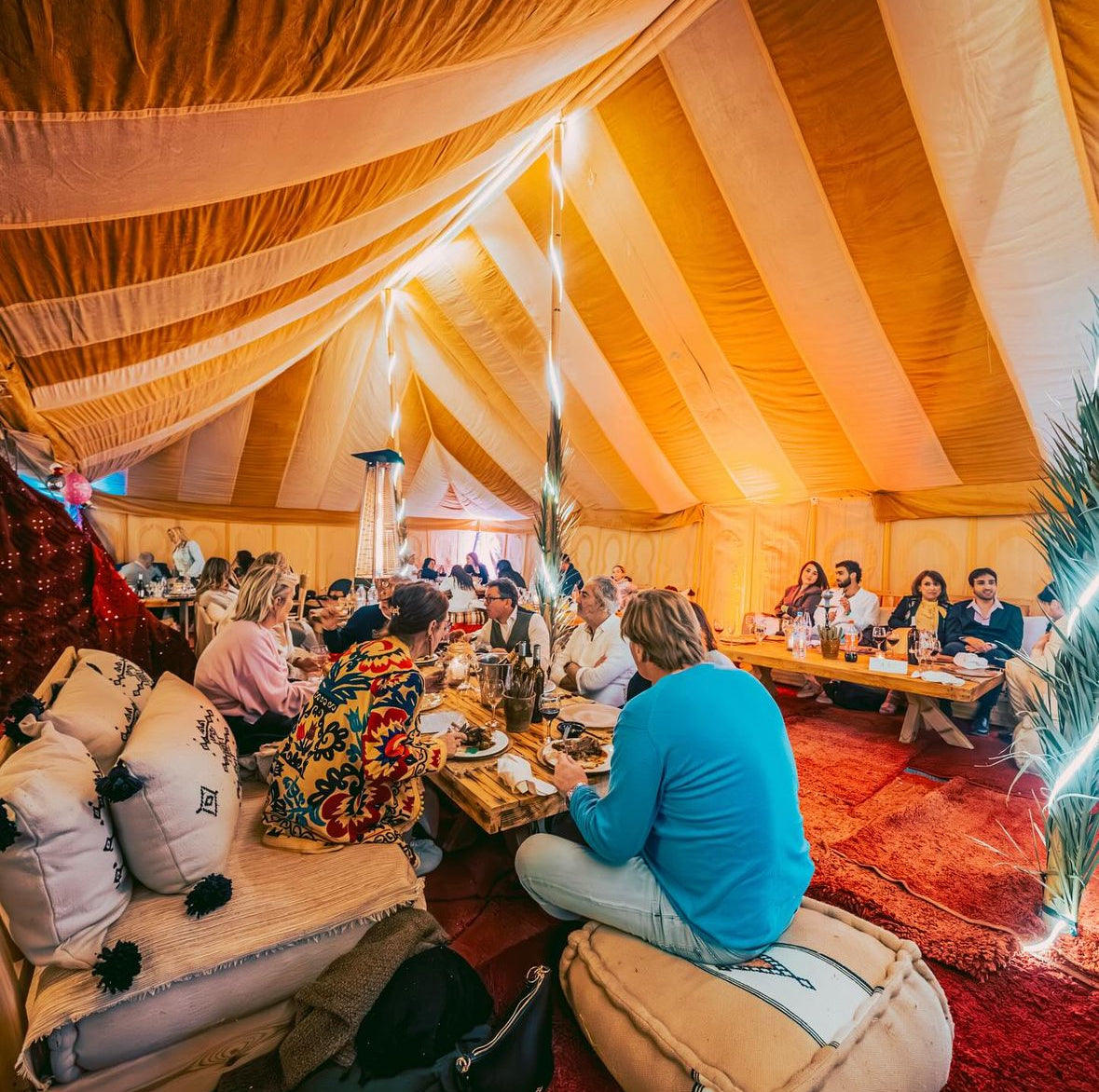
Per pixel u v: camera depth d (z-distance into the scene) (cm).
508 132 263
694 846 133
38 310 122
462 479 866
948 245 336
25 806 108
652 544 733
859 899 206
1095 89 255
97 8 57
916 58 277
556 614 366
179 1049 119
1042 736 200
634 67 313
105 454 356
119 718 160
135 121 76
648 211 405
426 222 315
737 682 145
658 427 582
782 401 487
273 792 168
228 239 130
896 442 467
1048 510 200
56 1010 106
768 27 291
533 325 541
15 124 69
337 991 118
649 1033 117
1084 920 198
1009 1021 157
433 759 172
